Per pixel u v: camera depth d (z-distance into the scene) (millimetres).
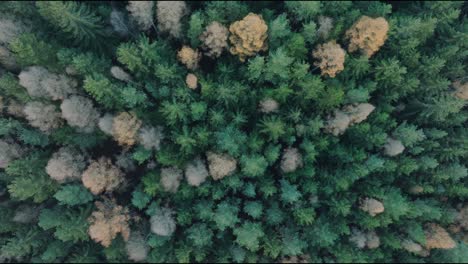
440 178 28938
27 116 27391
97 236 25688
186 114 27766
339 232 28641
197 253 27484
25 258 27891
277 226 28906
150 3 25312
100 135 28891
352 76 29250
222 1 27188
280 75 26609
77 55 26391
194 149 28625
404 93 29141
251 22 24469
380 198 28484
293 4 27109
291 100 29125
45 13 25984
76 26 26562
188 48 26391
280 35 26859
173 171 27812
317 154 28234
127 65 27750
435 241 28281
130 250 27188
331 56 26047
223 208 27719
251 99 28578
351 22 28016
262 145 29234
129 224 28203
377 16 28109
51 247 26969
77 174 27922
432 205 29250
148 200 27875
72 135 28062
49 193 28203
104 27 28609
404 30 27641
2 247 26578
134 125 27000
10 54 26516
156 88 28250
